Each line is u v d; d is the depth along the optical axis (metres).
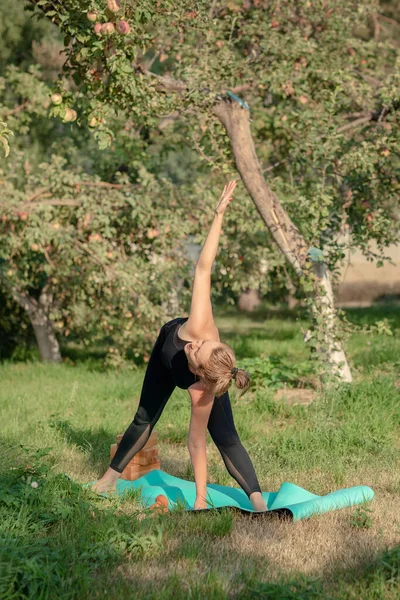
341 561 4.21
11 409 8.90
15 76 12.43
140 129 12.42
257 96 11.30
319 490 5.66
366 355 12.41
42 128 13.84
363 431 7.20
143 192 11.84
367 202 9.95
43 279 13.60
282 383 9.79
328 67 11.20
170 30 9.98
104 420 8.30
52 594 3.61
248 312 22.81
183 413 8.29
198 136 10.38
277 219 9.52
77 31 7.08
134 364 12.70
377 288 26.84
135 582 3.87
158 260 12.03
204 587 3.78
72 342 15.74
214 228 4.82
